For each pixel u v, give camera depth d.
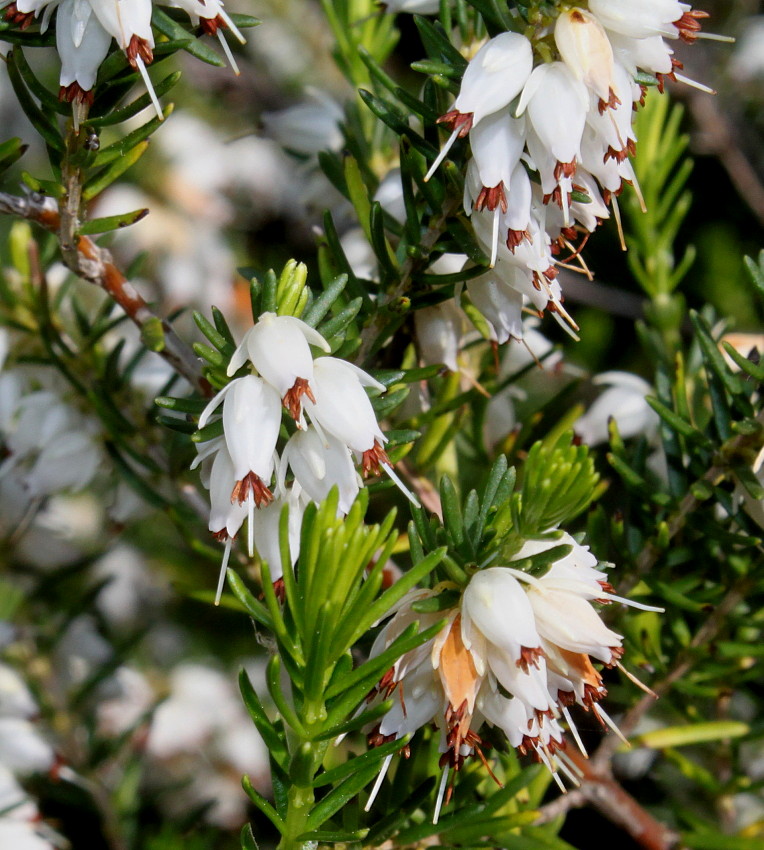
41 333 0.39
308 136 0.41
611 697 0.39
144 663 0.53
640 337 0.40
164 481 0.40
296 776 0.34
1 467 0.40
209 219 0.72
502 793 0.36
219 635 0.57
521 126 0.35
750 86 0.69
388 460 0.35
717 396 0.37
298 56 0.74
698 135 0.60
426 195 0.36
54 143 0.35
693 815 0.39
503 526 0.35
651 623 0.38
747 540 0.37
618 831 0.42
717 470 0.37
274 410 0.34
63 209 0.36
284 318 0.34
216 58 0.35
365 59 0.36
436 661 0.34
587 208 0.35
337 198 0.41
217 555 0.39
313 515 0.34
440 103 0.36
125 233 0.69
